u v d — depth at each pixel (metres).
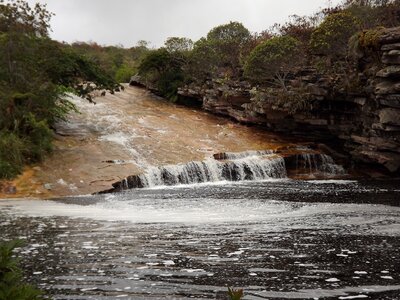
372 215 14.28
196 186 24.22
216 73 41.34
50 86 26.73
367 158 27.42
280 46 30.25
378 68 24.58
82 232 12.15
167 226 12.93
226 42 41.56
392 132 24.73
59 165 23.55
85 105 38.81
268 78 31.98
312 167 29.53
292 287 7.53
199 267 8.71
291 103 30.17
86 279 8.04
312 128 32.75
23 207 17.09
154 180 24.55
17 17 26.03
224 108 38.91
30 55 26.05
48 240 11.19
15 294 3.70
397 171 27.48
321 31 28.70
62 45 33.09
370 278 7.94
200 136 32.41
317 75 30.11
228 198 19.19
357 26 28.08
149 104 43.47
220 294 7.23
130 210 16.22
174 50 47.00
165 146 28.95
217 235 11.56
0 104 23.58
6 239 11.30
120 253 9.84
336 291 7.32
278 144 31.98
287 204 17.11
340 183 24.69
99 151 26.25
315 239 10.94
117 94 46.81
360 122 29.05
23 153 23.11
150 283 7.80
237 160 27.75
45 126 24.33
